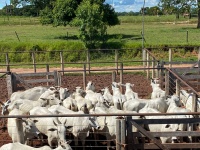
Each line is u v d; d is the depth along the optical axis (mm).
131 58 28812
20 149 8516
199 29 57688
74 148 11406
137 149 9844
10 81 16016
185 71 16703
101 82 20953
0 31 61062
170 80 16109
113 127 10445
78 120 10664
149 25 72250
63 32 56125
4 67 27312
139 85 20000
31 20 90625
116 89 14602
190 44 31406
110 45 30391
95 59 28578
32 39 45094
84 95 14648
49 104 12984
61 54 22422
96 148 11250
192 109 11750
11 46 30906
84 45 29734
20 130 9562
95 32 29688
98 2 40562
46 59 28812
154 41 40000
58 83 16703
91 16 29469
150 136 8742
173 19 85562
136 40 41969
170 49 23375
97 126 10523
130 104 12477
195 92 10953
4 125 13438
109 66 26406
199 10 59844
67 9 43000
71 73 23828
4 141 11711
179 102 12875
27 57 29047
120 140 8555
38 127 10898
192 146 9039
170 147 8961
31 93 14523
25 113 12477
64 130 9758
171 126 10172
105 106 12516
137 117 10844
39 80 16672
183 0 58906
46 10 46500
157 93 14469
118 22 45281
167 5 60719
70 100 12898
